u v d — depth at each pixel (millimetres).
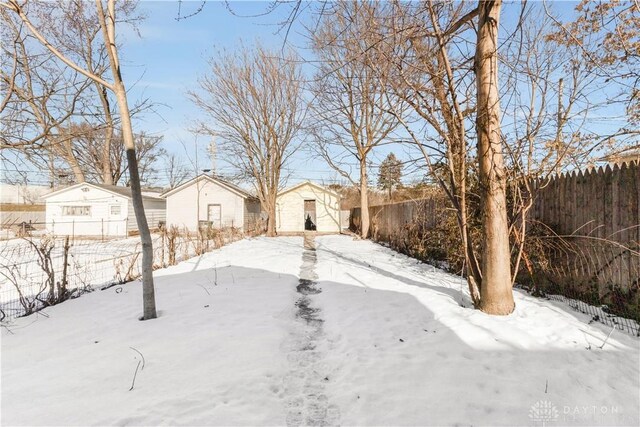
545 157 4730
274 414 2480
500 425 2299
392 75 5109
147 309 4578
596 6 4359
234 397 2662
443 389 2738
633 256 4070
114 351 3520
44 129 5836
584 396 2588
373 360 3297
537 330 3824
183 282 6992
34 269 9812
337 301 5352
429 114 4887
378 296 5531
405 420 2385
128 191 24828
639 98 4371
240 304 5238
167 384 2846
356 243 15641
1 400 2615
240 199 23250
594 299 4586
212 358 3330
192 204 23625
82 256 12547
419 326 4129
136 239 20438
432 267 8328
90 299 5746
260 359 3303
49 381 2908
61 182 26922
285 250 12633
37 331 4211
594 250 4621
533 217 5840
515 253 5809
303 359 3428
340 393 2764
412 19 4910
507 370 2982
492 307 4352
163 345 3652
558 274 5195
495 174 4367
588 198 4746
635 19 4184
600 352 3270
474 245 6375
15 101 5996
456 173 5340
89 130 6277
